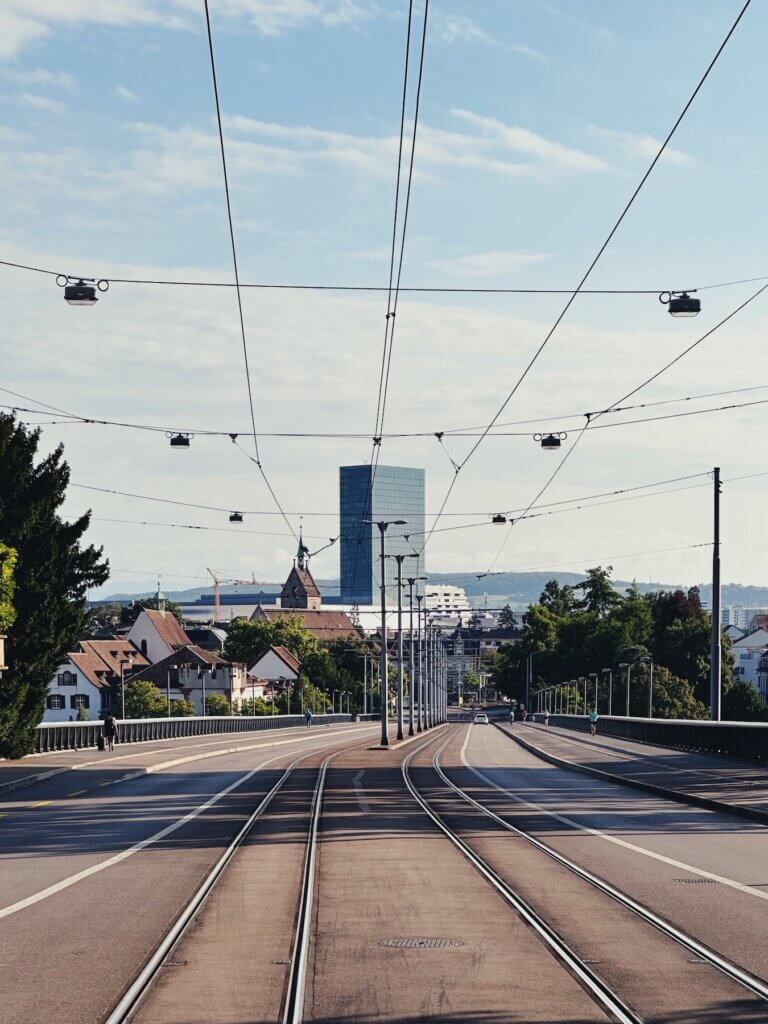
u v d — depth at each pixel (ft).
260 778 122.01
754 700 477.77
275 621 587.27
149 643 504.02
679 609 547.49
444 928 38.42
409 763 153.48
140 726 218.18
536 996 29.32
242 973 32.07
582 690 550.77
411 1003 28.68
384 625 213.25
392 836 66.44
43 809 85.71
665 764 128.88
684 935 36.99
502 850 59.62
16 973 32.22
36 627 139.54
